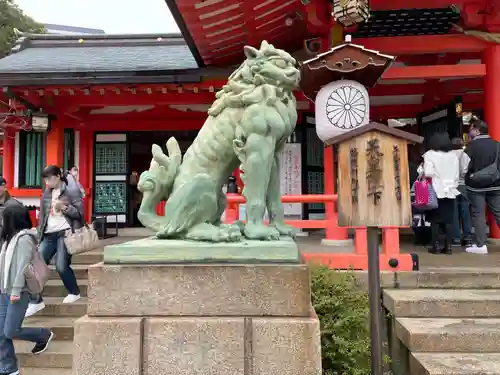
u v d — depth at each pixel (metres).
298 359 2.07
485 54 6.86
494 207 5.68
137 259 2.25
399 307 3.81
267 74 2.49
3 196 5.29
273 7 6.45
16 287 3.74
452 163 5.65
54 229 4.93
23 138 9.73
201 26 6.55
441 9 6.55
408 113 10.05
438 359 3.11
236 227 2.41
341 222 2.62
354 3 5.46
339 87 5.14
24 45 11.11
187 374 2.10
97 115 10.12
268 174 2.50
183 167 2.65
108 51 10.62
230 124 2.53
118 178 10.35
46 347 4.33
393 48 6.87
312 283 3.59
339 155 2.66
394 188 2.57
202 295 2.17
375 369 2.55
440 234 6.79
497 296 3.89
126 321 2.14
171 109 9.95
